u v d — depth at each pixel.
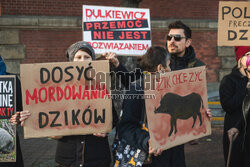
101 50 3.16
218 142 4.87
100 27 3.16
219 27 2.57
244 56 2.43
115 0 7.99
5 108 1.91
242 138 2.37
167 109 1.74
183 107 1.82
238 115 2.41
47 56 7.66
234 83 2.46
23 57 7.49
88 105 1.85
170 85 1.77
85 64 1.84
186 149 4.48
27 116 1.78
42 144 4.85
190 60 2.60
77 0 7.76
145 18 3.31
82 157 1.86
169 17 8.45
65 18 7.60
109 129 1.86
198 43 8.67
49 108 1.81
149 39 3.32
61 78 1.82
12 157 1.91
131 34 3.26
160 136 1.71
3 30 7.36
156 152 1.69
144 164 1.80
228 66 8.80
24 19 7.30
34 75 1.80
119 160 1.77
